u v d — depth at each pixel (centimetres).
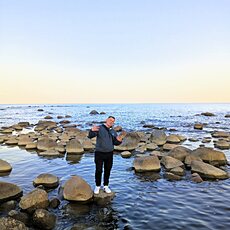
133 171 1175
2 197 802
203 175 1091
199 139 2261
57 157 1503
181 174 1113
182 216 698
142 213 720
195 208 752
